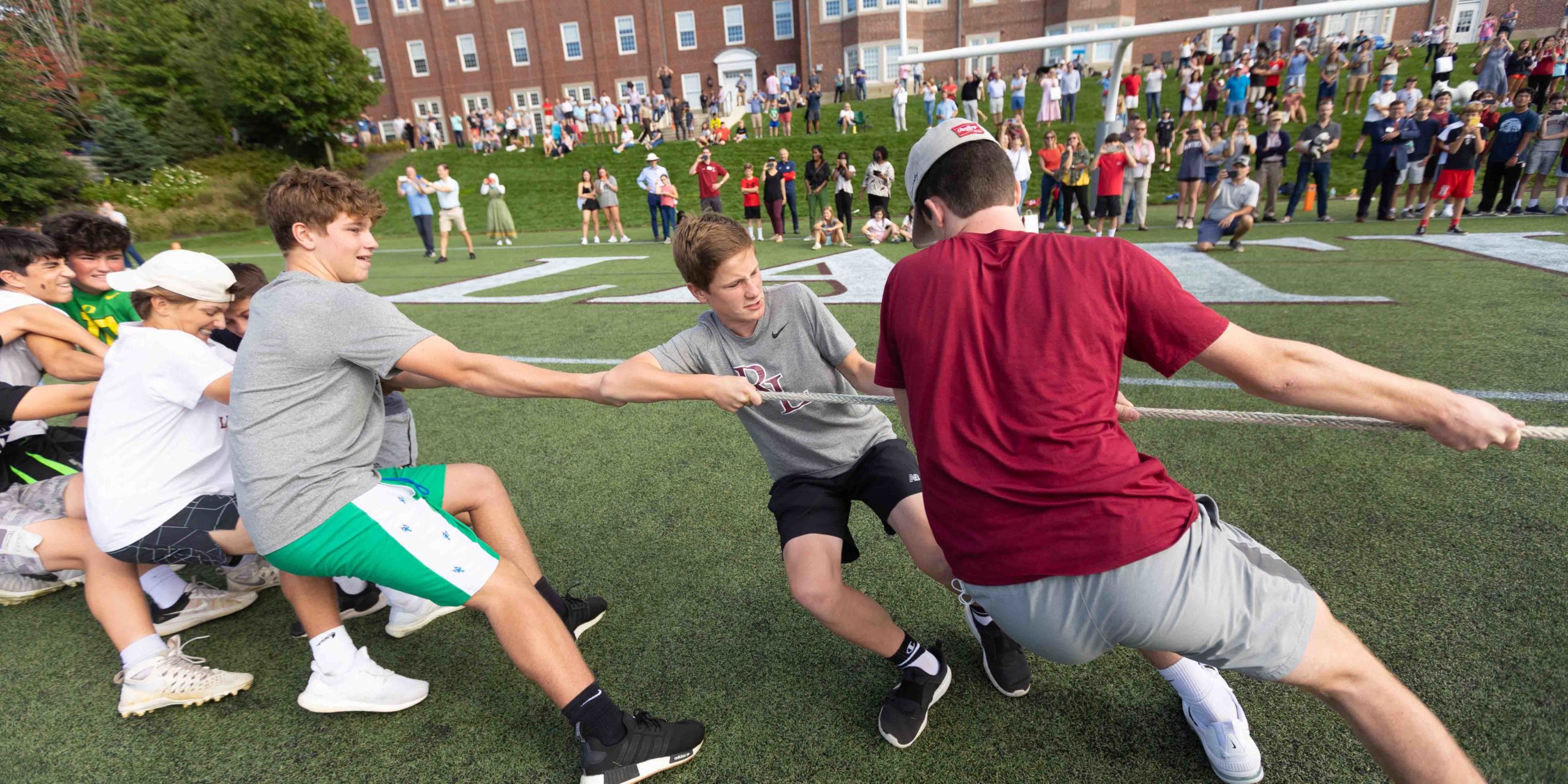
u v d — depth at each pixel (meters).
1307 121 19.66
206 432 2.32
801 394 1.99
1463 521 2.79
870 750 1.99
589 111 26.86
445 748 2.10
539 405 4.93
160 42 24.78
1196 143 11.77
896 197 18.16
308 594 2.14
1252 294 6.61
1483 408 1.28
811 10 33.03
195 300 2.25
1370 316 5.64
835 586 1.95
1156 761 1.89
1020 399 1.32
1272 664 1.33
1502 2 28.09
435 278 10.98
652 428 4.38
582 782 1.89
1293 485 3.16
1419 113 11.26
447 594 1.85
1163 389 4.49
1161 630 1.30
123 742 2.18
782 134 24.03
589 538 3.19
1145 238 10.90
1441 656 2.13
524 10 35.34
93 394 2.46
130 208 20.03
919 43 32.28
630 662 2.40
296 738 2.17
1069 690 2.15
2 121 19.06
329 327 1.84
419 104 37.12
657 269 10.78
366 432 2.04
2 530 2.37
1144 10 31.33
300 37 25.38
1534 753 1.81
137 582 2.39
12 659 2.59
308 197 1.90
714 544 3.08
